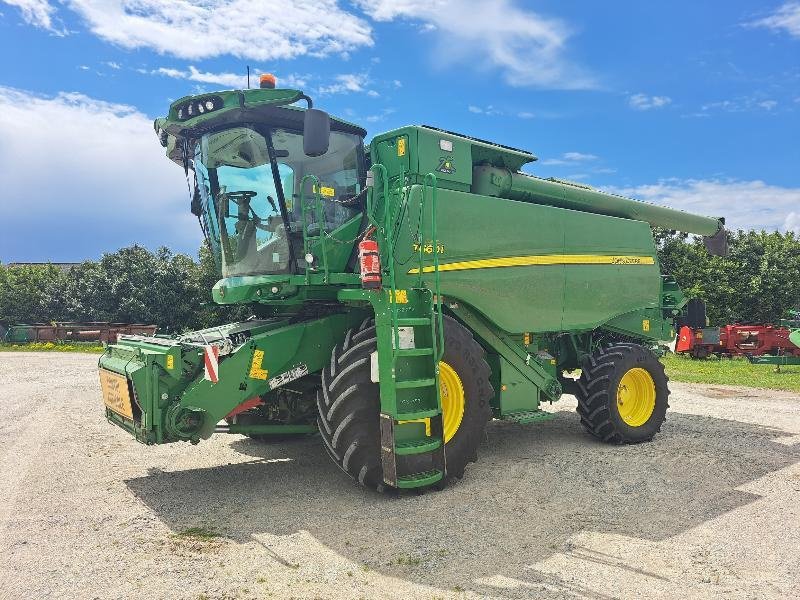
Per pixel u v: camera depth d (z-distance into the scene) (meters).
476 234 6.17
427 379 4.98
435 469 5.14
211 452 6.77
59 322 37.12
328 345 5.72
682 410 9.54
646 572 3.59
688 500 4.95
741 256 36.62
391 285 4.91
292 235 5.66
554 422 8.67
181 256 37.53
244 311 8.20
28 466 6.13
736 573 3.57
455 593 3.30
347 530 4.25
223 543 4.03
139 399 4.95
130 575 3.53
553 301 6.91
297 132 5.69
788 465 6.07
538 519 4.49
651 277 8.37
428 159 6.00
